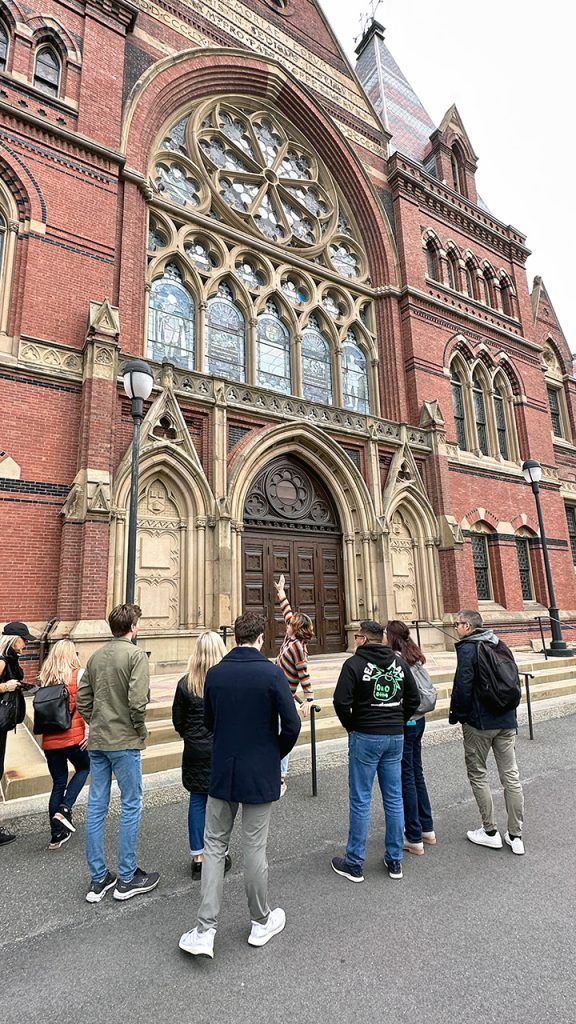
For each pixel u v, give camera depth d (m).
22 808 4.80
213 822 3.13
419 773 4.55
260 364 14.66
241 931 3.20
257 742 3.15
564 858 4.15
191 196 14.73
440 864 4.07
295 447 13.44
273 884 3.76
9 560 9.17
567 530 20.03
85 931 3.20
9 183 10.69
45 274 10.59
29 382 9.95
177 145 14.91
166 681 9.16
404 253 18.16
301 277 16.28
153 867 4.02
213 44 15.84
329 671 10.21
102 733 3.68
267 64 16.72
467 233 20.75
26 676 8.80
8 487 9.38
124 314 11.73
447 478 15.92
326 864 4.07
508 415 19.94
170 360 13.02
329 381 16.14
